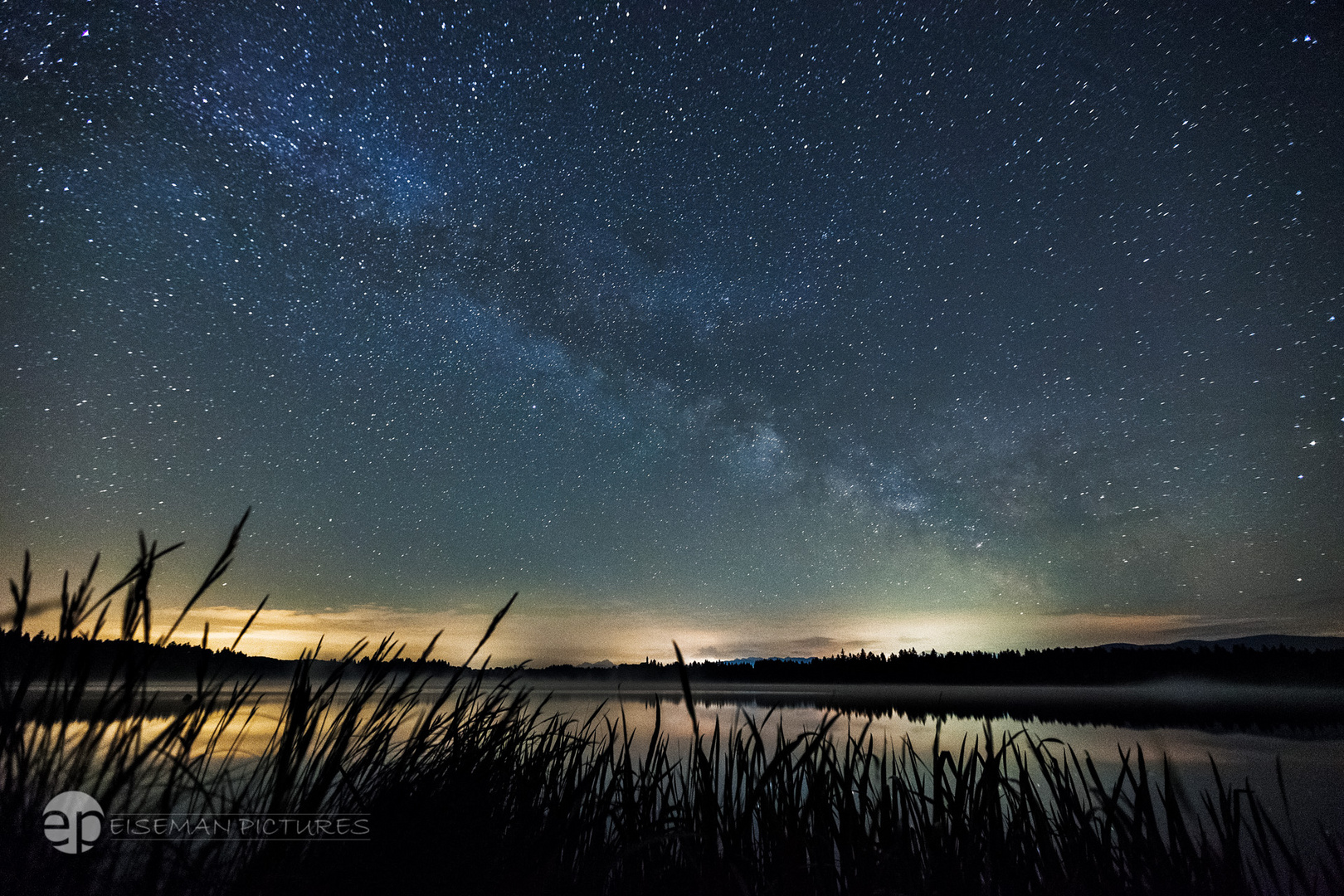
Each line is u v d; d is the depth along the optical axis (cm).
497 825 162
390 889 123
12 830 73
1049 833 162
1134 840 153
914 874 154
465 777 155
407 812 131
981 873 155
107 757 77
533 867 140
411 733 132
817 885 153
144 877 81
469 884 134
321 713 109
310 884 108
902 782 186
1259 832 144
